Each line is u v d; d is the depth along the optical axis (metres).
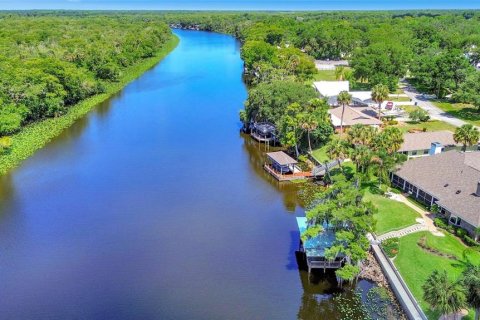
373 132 72.50
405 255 52.16
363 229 48.62
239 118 114.00
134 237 60.16
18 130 101.44
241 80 158.88
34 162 86.38
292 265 53.78
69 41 173.38
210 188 75.25
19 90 103.94
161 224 63.53
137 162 86.50
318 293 48.69
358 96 118.50
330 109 107.69
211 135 102.25
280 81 105.12
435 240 54.41
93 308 46.69
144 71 178.00
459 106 118.94
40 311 46.19
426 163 69.00
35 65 119.50
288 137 86.06
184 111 121.38
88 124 111.19
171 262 54.53
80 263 54.41
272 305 47.00
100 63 153.25
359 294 48.19
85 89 132.38
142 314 45.81
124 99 135.38
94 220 64.50
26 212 66.69
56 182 77.25
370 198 66.44
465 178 61.97
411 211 62.03
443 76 126.69
